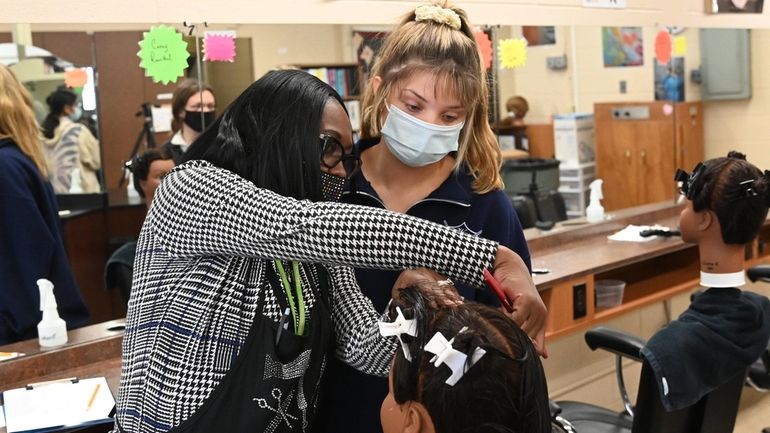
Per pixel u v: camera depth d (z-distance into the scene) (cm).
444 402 101
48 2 226
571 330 308
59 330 236
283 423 124
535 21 355
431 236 115
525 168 386
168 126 269
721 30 463
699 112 470
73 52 260
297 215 114
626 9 398
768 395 409
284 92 131
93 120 266
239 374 120
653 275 382
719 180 221
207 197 121
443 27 156
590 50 411
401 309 111
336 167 135
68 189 262
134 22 243
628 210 425
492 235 160
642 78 435
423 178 161
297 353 125
